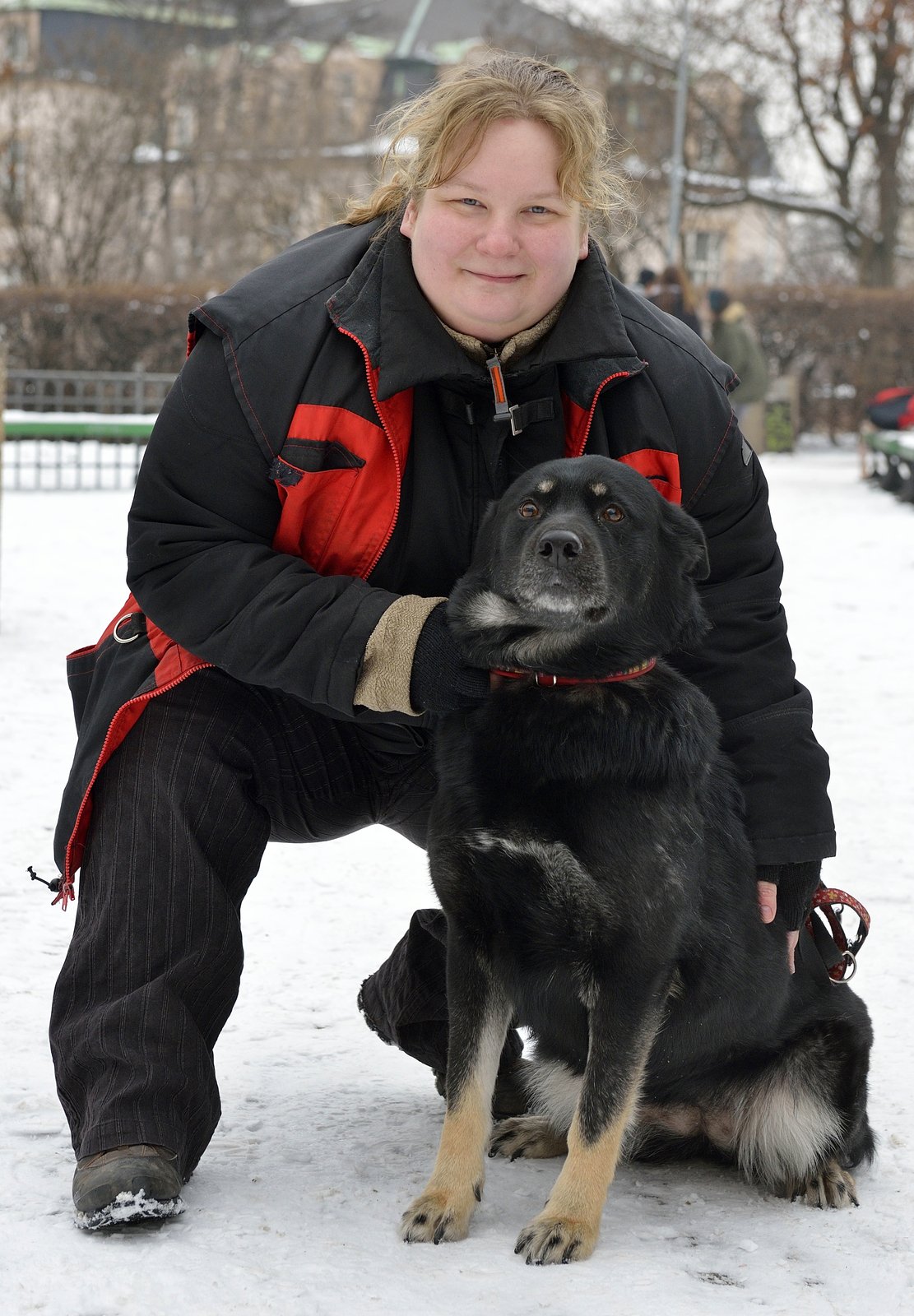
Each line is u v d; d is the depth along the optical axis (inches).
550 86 115.4
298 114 1518.2
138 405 787.4
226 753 118.6
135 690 118.2
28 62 1333.7
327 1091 132.3
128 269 1304.1
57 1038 110.6
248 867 119.9
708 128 1311.5
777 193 1325.0
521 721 109.0
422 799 128.8
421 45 2015.3
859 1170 121.3
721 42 1240.8
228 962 113.5
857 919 178.4
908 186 1283.2
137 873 112.3
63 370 940.6
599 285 119.8
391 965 130.7
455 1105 110.0
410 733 124.6
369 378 115.4
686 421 123.8
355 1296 94.7
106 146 1210.6
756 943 116.6
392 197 125.9
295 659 111.7
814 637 346.6
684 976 113.7
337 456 116.2
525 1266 101.4
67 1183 109.7
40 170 1210.6
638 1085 108.7
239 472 115.7
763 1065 120.3
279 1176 113.8
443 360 115.3
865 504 634.8
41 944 161.0
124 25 1545.3
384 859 203.3
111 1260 97.4
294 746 122.5
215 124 1414.9
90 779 115.8
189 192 1470.2
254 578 112.6
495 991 113.4
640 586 114.0
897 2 1154.0
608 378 119.6
